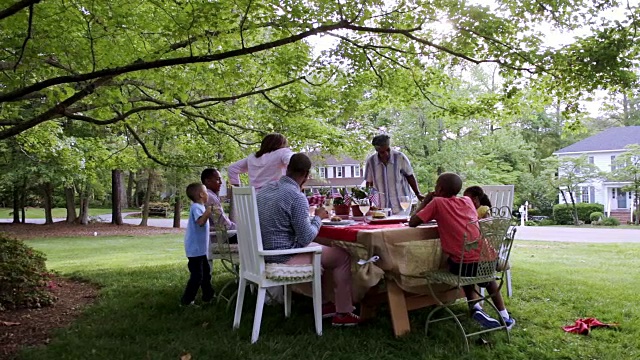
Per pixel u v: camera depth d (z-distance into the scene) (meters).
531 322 3.61
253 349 2.98
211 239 4.61
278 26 3.96
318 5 3.98
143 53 4.59
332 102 6.27
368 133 7.68
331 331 3.32
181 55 4.35
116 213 21.42
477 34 4.16
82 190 20.86
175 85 5.21
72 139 10.08
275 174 4.18
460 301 4.12
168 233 17.95
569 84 4.40
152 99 5.79
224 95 6.37
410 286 3.21
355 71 5.18
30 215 30.17
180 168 7.93
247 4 3.82
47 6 4.00
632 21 3.82
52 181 16.27
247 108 7.39
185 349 3.01
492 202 4.65
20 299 4.29
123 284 5.44
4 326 3.67
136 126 7.45
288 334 3.32
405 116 19.20
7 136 4.16
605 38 3.89
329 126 7.36
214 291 4.63
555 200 26.33
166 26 4.09
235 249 4.28
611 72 3.95
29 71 4.66
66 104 4.30
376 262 3.13
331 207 4.22
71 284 5.68
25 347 3.16
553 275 5.54
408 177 5.05
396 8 4.18
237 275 4.04
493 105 5.68
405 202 4.19
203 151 8.00
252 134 7.55
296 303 4.16
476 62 4.45
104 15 4.20
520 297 4.39
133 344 3.13
